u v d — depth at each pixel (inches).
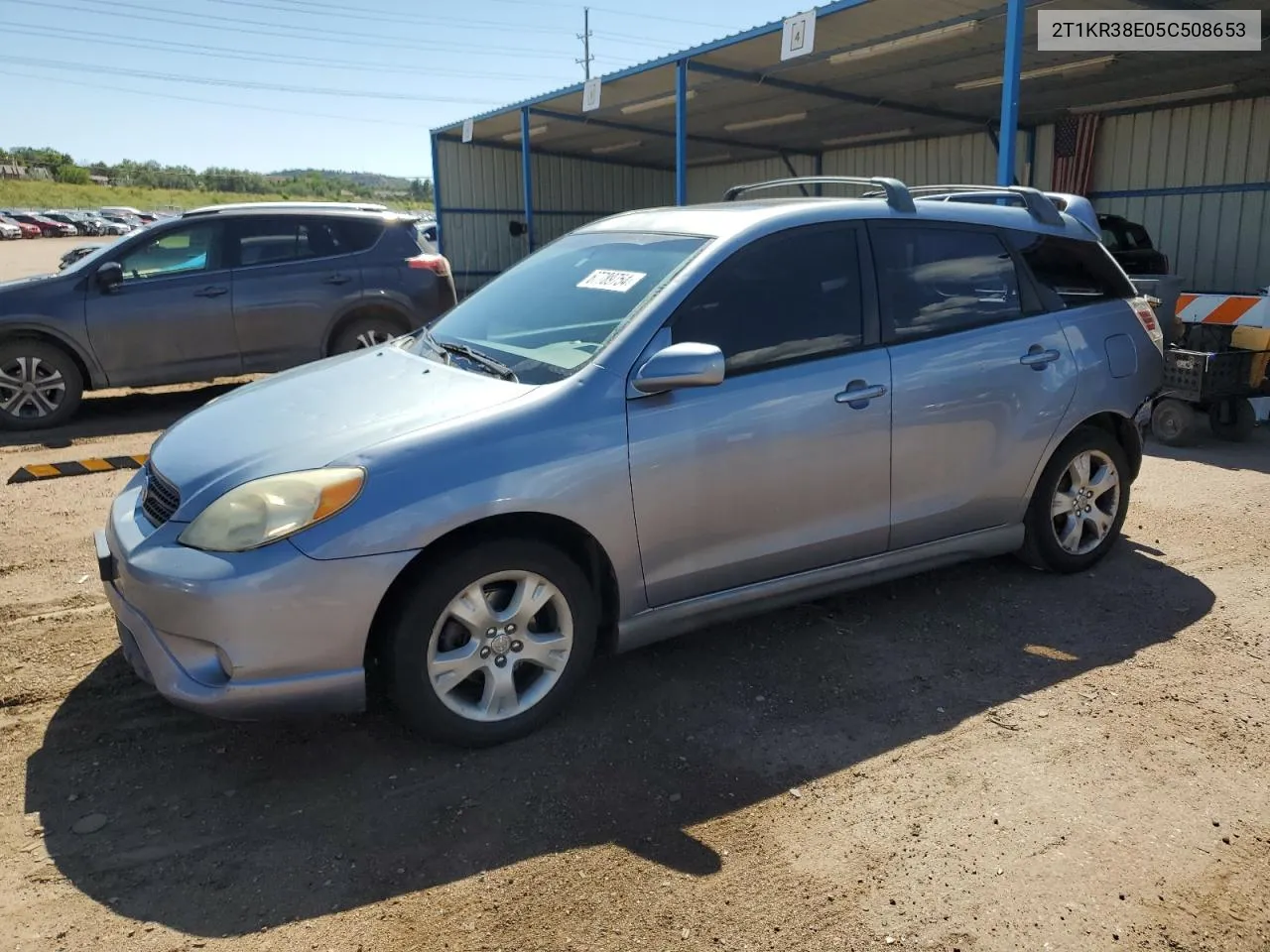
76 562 188.1
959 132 700.0
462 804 112.9
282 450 118.8
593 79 549.0
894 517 152.9
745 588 141.9
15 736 126.7
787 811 111.7
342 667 112.7
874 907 96.3
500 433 119.4
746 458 135.3
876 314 150.4
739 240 141.3
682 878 100.7
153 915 95.0
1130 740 126.3
